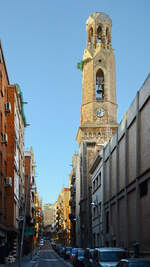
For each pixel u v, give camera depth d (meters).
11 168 45.53
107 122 83.06
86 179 85.56
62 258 65.38
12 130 45.69
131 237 36.22
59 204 195.75
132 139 36.22
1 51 37.00
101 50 86.12
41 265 43.91
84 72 87.00
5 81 42.34
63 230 153.88
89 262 28.27
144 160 31.47
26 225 75.62
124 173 39.91
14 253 50.47
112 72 86.06
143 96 31.50
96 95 86.06
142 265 16.33
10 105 42.44
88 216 77.12
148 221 30.08
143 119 32.00
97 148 82.50
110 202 48.28
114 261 23.05
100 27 89.19
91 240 70.75
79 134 89.12
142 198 32.19
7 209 44.94
